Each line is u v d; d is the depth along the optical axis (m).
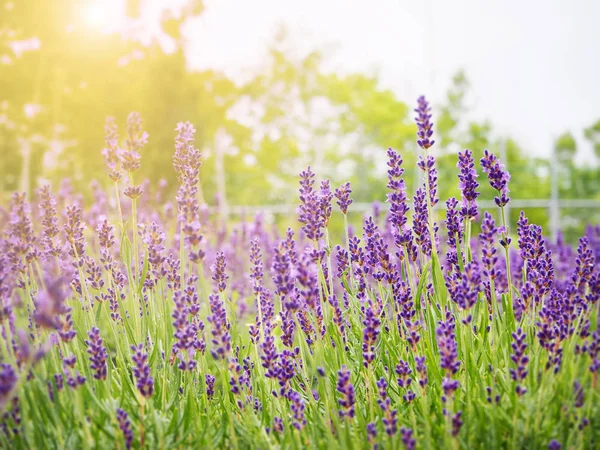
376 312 0.65
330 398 0.59
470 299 0.60
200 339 0.66
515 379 0.58
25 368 0.54
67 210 0.68
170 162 2.39
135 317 0.66
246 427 0.61
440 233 1.06
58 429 0.57
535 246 0.67
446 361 0.56
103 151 0.68
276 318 0.73
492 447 0.57
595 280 0.64
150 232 0.67
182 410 0.64
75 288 0.72
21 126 2.27
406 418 0.61
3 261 0.66
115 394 0.64
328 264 0.68
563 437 0.57
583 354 0.61
